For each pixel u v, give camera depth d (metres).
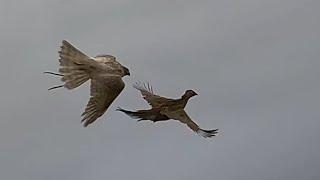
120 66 12.95
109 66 12.84
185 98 14.60
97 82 12.62
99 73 12.69
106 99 12.54
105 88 12.56
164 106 14.51
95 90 12.58
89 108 12.46
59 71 12.71
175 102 14.52
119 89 12.61
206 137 14.53
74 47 12.91
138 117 14.25
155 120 14.48
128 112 14.17
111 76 12.67
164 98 14.58
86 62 12.78
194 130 14.51
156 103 14.55
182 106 14.55
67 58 12.80
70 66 12.72
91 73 12.71
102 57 13.13
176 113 14.48
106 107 12.48
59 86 12.56
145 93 14.73
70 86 12.58
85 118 12.45
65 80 12.62
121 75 12.80
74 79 12.63
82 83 12.63
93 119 12.39
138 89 14.73
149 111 14.45
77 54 12.88
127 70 12.97
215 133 14.62
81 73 12.69
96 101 12.49
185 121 14.48
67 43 12.91
